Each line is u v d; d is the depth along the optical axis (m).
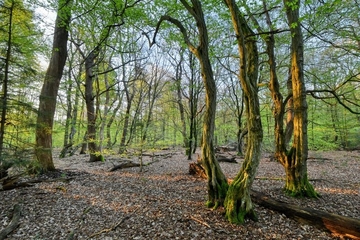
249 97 4.28
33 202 5.20
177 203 5.28
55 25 8.52
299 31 5.82
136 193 6.23
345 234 3.69
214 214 4.51
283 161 6.17
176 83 15.66
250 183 4.34
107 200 5.56
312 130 15.41
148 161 13.38
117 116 15.77
